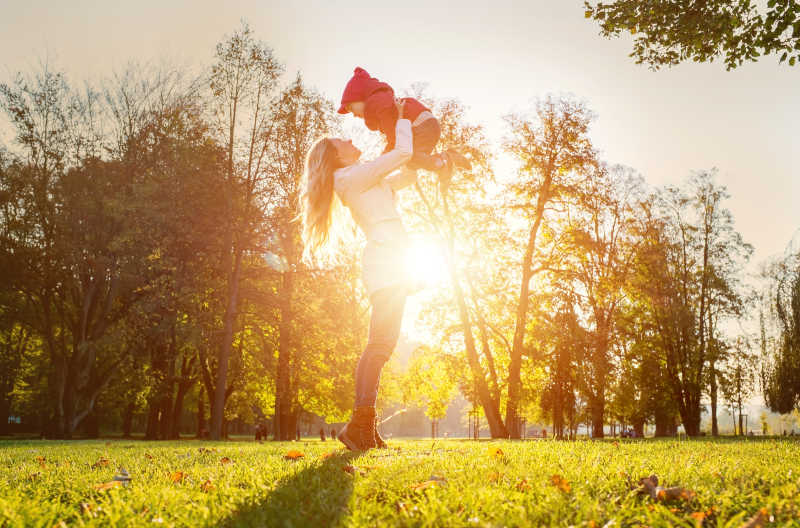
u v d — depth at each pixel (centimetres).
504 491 235
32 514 201
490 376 2700
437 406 3009
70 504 247
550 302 2712
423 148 505
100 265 2888
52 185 2972
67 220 2953
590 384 2742
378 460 387
